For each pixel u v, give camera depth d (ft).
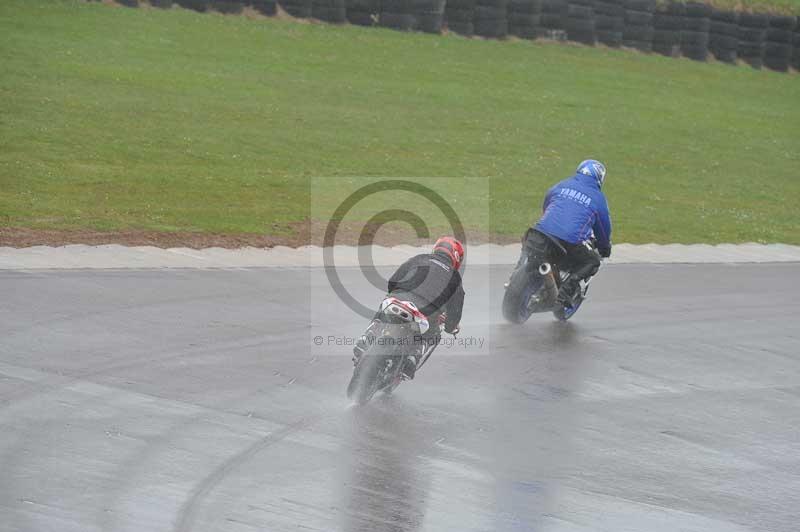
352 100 327.67
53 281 139.64
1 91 269.23
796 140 381.60
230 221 194.29
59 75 295.28
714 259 206.18
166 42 357.20
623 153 319.06
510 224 220.23
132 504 74.90
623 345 136.98
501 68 409.69
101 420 91.71
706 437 102.99
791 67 523.70
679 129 366.84
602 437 100.48
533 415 105.70
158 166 230.27
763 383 124.47
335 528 73.92
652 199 268.21
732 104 430.20
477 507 80.48
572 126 341.21
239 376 108.78
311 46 388.16
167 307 132.98
